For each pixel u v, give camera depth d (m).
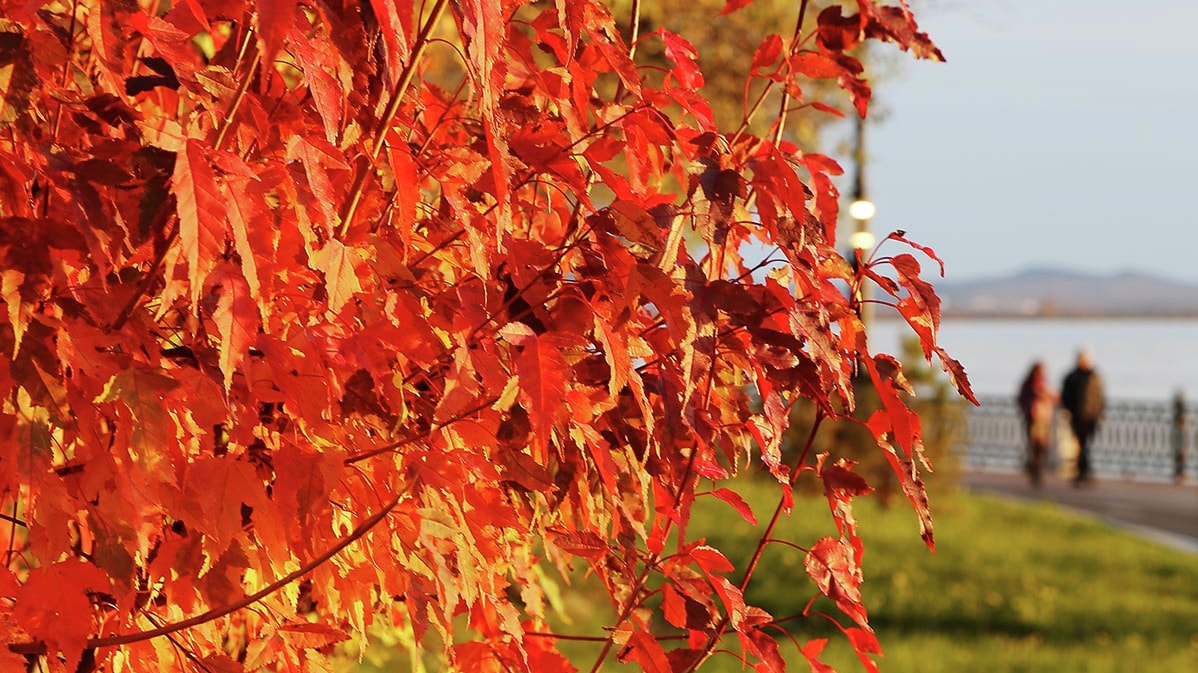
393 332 2.49
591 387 3.05
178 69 2.37
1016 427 51.06
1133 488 42.97
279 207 2.62
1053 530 29.22
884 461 29.28
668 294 2.64
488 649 3.38
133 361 2.30
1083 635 18.11
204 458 2.45
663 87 3.27
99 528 2.21
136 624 2.60
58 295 2.24
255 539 2.76
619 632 2.94
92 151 2.27
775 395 2.95
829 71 3.61
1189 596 22.02
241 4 2.46
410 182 2.56
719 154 2.94
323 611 3.17
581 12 2.77
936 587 20.94
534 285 2.75
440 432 2.64
